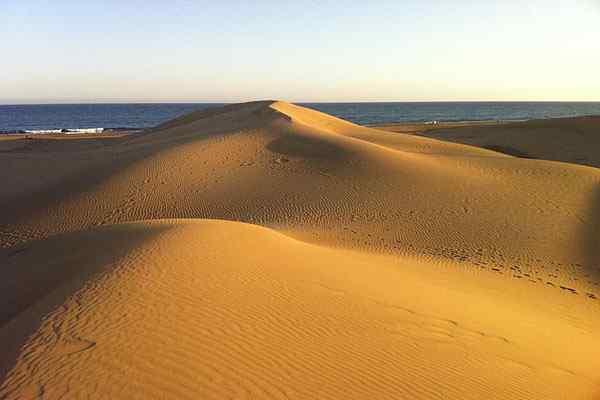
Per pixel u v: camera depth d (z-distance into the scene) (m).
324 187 22.91
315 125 39.47
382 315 8.41
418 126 76.25
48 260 11.34
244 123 36.00
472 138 53.72
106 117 161.50
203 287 8.01
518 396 6.60
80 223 20.23
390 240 17.11
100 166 26.41
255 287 8.46
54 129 104.44
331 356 6.64
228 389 5.49
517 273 14.12
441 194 21.61
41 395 5.12
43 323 6.64
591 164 38.53
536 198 21.14
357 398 5.84
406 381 6.40
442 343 7.79
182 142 30.58
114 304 7.12
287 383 5.84
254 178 24.36
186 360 5.89
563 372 7.64
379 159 25.72
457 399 6.24
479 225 18.38
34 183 24.66
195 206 21.52
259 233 12.65
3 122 133.62
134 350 5.96
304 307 8.03
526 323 9.77
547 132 52.50
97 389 5.22
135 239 10.75
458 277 12.99
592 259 15.57
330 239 16.92
